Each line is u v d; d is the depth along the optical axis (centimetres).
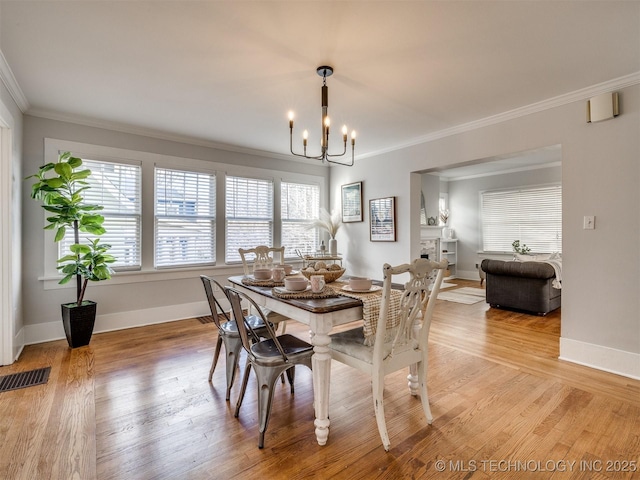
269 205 498
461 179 786
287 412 205
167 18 184
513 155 334
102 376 252
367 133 396
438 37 203
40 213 329
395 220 455
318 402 173
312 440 176
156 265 399
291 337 214
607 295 263
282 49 216
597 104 264
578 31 197
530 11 178
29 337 323
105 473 151
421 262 177
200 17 183
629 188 252
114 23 188
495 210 728
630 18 184
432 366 271
